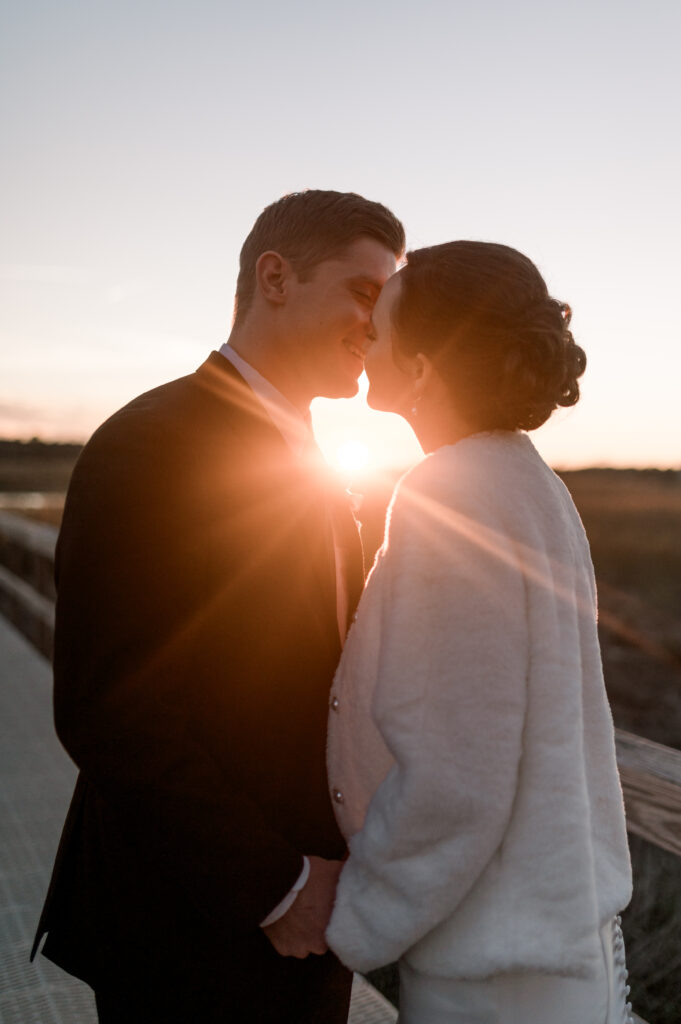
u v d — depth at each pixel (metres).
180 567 1.22
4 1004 2.11
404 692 1.05
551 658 1.05
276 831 1.28
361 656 1.20
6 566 8.52
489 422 1.17
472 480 1.09
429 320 1.16
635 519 23.84
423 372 1.19
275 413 1.48
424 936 1.08
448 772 1.01
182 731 1.17
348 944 1.08
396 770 1.08
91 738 1.13
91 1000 2.15
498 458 1.13
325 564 1.41
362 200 1.49
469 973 1.03
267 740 1.29
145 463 1.22
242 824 1.15
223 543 1.28
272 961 1.27
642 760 1.61
